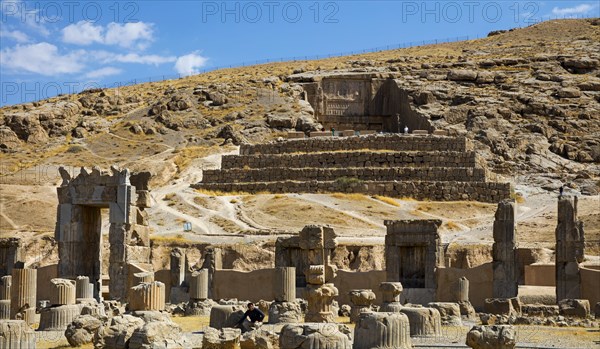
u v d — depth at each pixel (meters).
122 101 143.50
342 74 146.88
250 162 107.19
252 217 86.75
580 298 46.44
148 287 33.91
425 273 50.53
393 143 107.50
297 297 49.53
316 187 98.25
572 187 101.31
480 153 115.69
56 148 126.38
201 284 46.38
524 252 65.88
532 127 124.56
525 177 107.38
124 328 28.84
